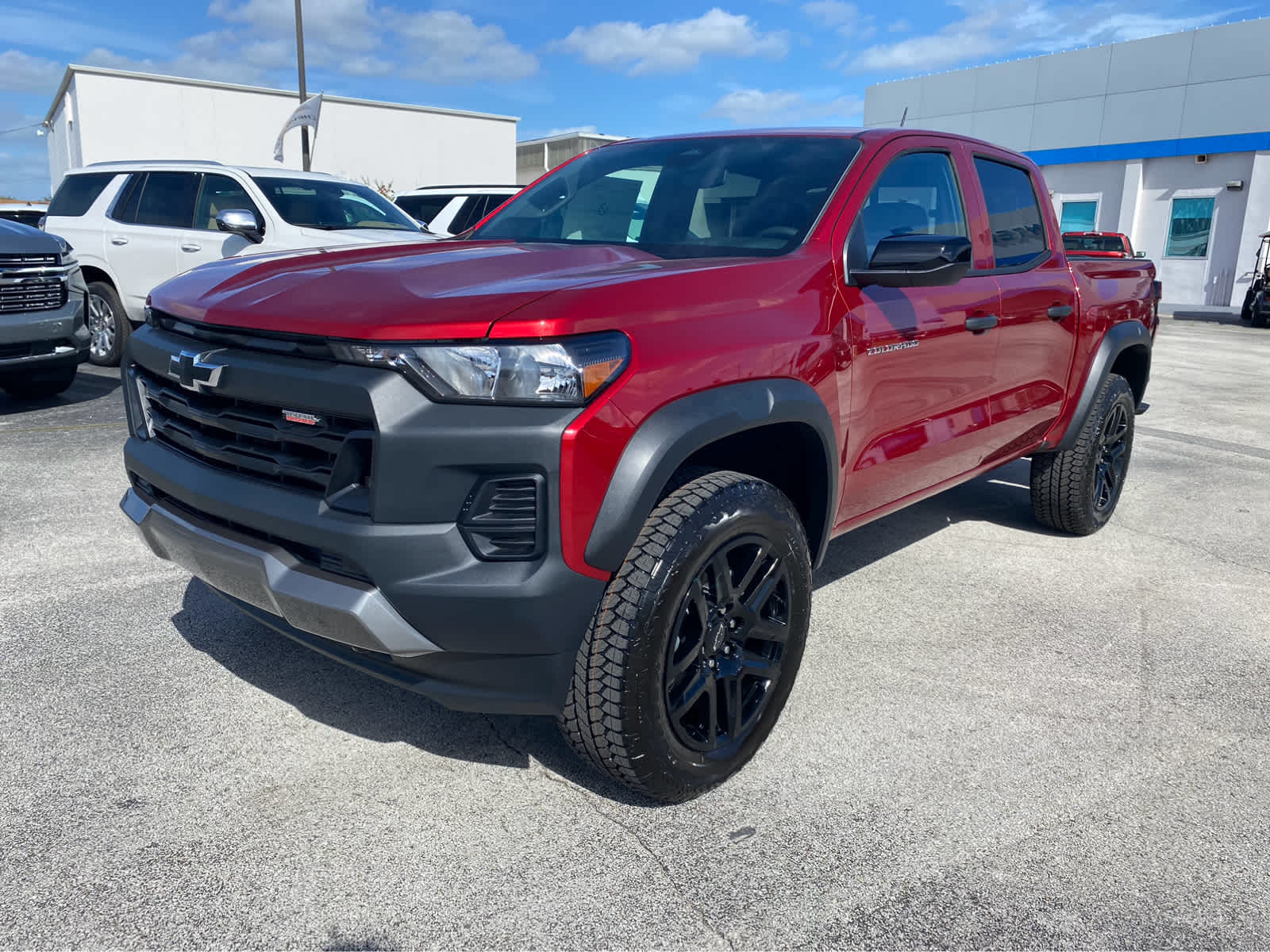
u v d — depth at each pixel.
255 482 2.22
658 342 2.10
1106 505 4.63
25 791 2.29
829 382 2.58
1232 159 23.81
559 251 2.67
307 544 2.06
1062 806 2.36
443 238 3.43
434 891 1.99
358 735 2.59
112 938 1.83
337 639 2.06
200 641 3.12
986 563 4.17
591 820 2.25
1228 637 3.43
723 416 2.17
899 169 3.10
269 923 1.89
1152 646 3.33
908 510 5.02
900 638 3.35
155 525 2.46
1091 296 4.14
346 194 8.34
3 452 5.48
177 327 2.49
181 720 2.63
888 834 2.23
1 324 6.10
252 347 2.19
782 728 2.70
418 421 1.93
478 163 32.06
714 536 2.14
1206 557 4.34
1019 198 3.85
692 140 3.41
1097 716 2.82
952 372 3.21
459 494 1.96
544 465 1.93
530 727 2.67
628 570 2.07
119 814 2.21
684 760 2.24
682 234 2.94
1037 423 3.98
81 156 25.75
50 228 8.67
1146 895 2.04
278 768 2.42
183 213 7.99
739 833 2.22
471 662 2.04
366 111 29.56
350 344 2.00
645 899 1.99
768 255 2.68
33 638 3.11
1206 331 18.20
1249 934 1.94
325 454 2.09
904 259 2.59
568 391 1.94
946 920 1.95
